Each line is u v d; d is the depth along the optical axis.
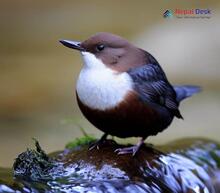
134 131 6.99
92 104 6.78
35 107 16.02
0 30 21.70
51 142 13.80
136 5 23.27
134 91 6.77
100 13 23.06
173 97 7.45
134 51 7.04
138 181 6.39
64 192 5.95
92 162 6.62
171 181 6.76
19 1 24.14
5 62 19.00
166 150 7.64
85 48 6.94
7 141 14.05
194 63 17.39
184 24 18.81
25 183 5.95
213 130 14.41
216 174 7.69
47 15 23.17
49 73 18.25
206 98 16.17
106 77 6.76
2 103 16.19
